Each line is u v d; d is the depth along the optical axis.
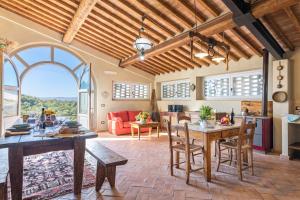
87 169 3.30
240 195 2.49
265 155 4.32
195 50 5.44
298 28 3.67
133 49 6.40
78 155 2.46
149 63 7.47
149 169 3.37
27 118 3.34
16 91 5.47
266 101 4.70
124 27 5.20
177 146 3.18
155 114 8.02
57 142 2.24
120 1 4.16
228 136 3.15
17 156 2.16
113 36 5.86
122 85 7.96
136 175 3.11
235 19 3.19
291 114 4.31
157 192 2.55
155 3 3.97
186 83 7.48
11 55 5.84
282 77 4.47
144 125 6.00
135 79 8.20
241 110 5.37
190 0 3.62
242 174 3.18
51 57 6.55
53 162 3.64
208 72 6.43
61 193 2.48
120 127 6.59
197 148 3.01
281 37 4.06
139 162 3.75
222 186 2.74
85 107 6.33
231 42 4.75
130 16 4.62
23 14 5.73
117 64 7.69
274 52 4.29
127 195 2.47
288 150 4.05
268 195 2.49
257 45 4.74
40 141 2.13
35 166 3.42
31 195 2.41
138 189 2.63
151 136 6.41
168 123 3.12
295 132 4.42
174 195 2.48
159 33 5.04
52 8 5.11
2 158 2.57
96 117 7.26
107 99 7.52
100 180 2.57
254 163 3.75
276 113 4.59
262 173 3.23
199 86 6.90
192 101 7.00
